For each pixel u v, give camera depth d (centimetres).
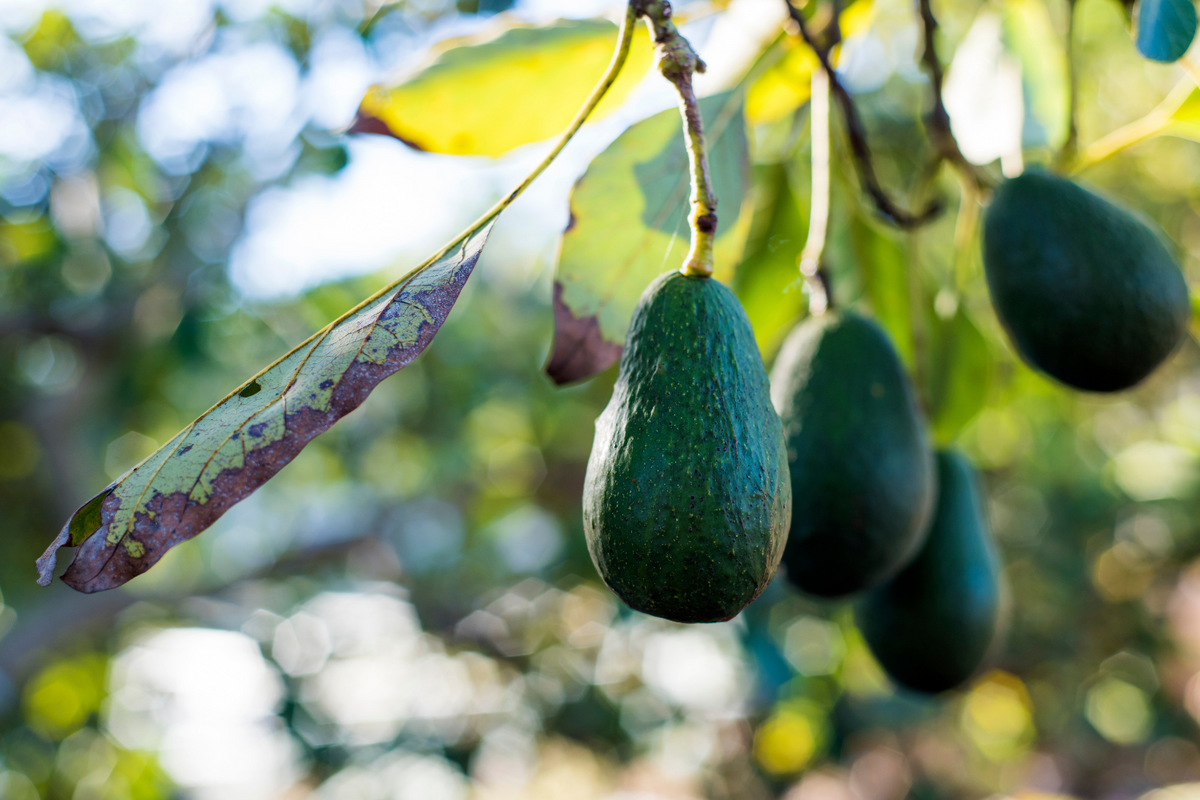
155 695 444
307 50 302
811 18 126
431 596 533
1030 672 614
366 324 70
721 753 544
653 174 105
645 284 105
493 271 479
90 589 64
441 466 515
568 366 106
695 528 65
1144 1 88
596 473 70
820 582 103
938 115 120
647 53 112
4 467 445
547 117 117
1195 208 477
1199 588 670
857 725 440
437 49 112
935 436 155
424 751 503
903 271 150
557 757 716
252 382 70
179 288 358
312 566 501
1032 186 111
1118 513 543
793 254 154
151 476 67
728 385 69
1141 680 638
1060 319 105
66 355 437
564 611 539
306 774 496
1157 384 529
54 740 408
